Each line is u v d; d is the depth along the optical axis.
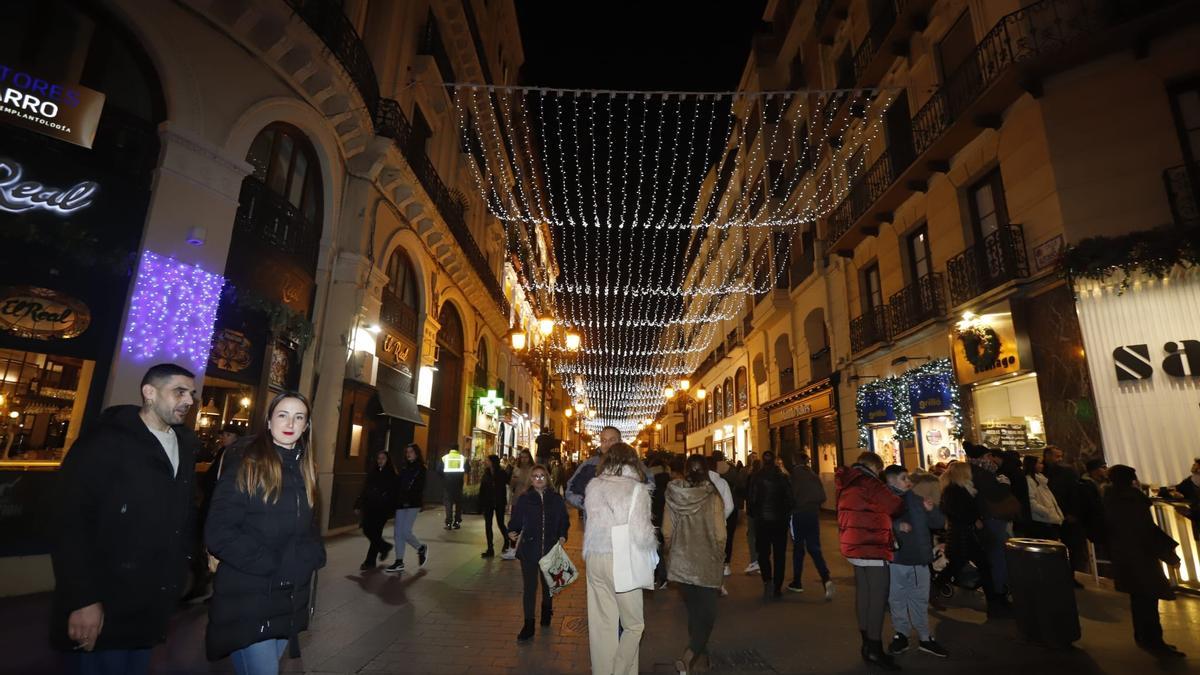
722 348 31.25
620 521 3.94
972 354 10.66
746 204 26.58
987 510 6.20
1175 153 8.40
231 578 2.39
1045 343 9.21
